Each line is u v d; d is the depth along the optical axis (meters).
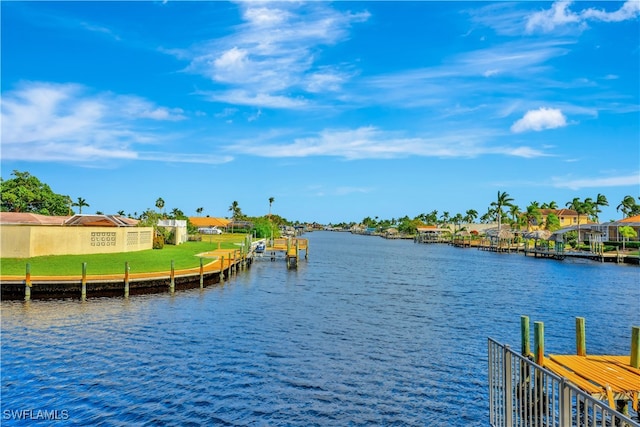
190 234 100.38
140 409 15.76
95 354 21.31
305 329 27.64
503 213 151.50
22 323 26.53
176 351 22.20
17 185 77.06
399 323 30.30
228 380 18.69
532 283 54.00
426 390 18.30
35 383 17.72
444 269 71.00
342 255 99.69
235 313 31.52
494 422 13.98
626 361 14.86
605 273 65.88
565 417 9.92
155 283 38.19
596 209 150.50
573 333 28.30
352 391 18.03
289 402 16.81
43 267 38.78
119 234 50.06
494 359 14.09
